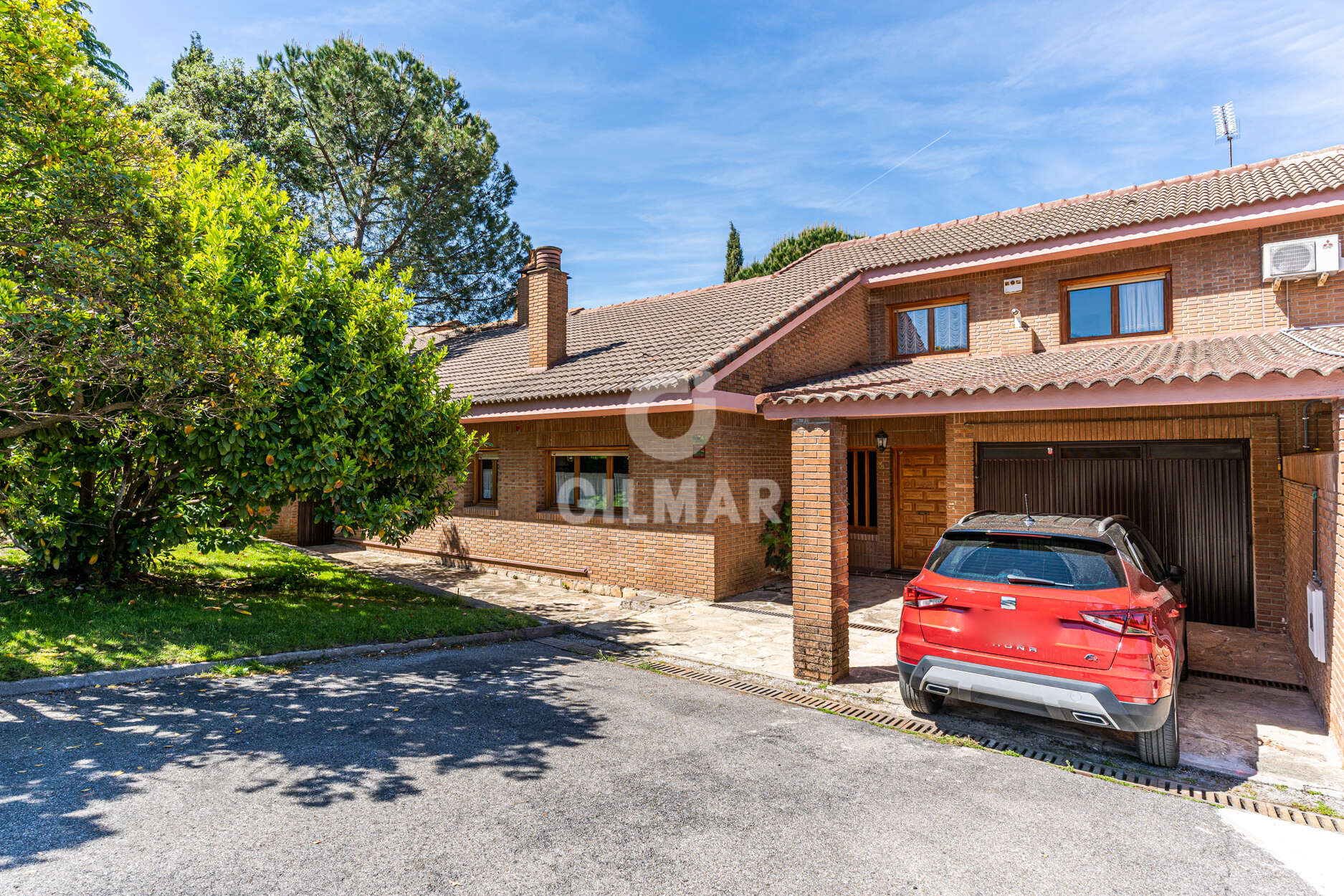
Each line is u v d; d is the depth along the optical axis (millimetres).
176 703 5457
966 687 4887
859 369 12414
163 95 23344
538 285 13797
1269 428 8477
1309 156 10836
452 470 10219
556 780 4340
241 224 8352
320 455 8016
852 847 3602
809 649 6707
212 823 3623
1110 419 9547
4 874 3062
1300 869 3457
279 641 7129
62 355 5758
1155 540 9281
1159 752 4633
